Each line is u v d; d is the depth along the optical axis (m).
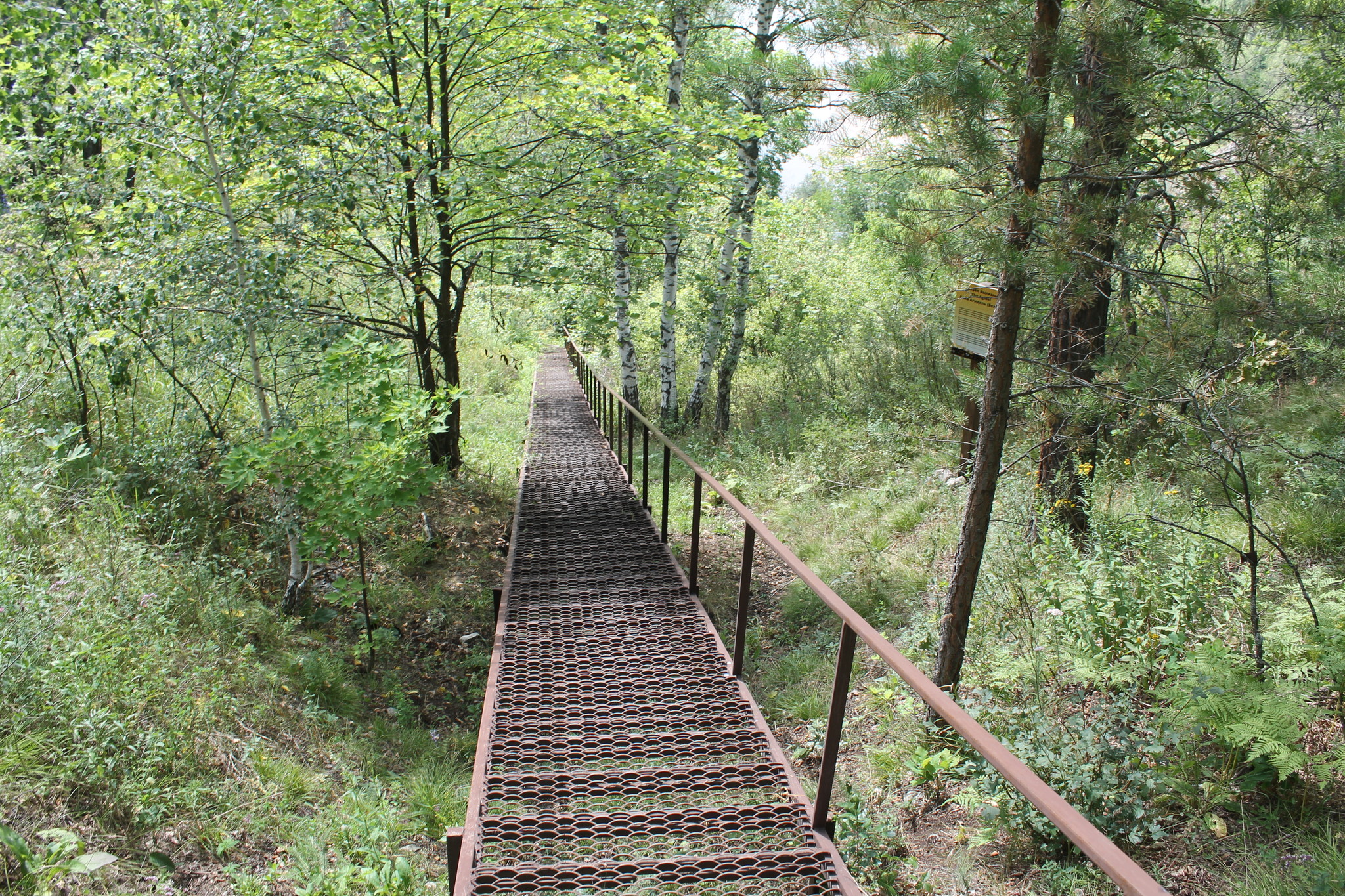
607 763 3.97
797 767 4.92
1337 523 5.10
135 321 6.27
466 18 8.65
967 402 8.35
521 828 3.45
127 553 5.61
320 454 6.17
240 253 6.29
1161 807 3.70
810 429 11.45
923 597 6.48
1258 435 4.42
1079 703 4.50
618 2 10.55
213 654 5.15
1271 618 4.49
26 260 6.59
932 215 4.53
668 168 9.72
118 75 5.79
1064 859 3.59
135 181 6.81
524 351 23.44
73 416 7.39
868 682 5.67
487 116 10.16
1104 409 4.78
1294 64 6.00
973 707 4.45
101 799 3.60
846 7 4.53
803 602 7.20
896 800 4.34
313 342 7.26
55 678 3.88
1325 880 2.98
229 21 5.90
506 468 11.76
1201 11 4.00
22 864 2.85
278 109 6.79
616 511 8.59
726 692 4.68
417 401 6.37
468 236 10.16
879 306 16.23
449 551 8.74
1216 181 4.23
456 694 6.44
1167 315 4.59
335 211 7.45
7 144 5.97
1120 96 4.25
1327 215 4.24
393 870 3.66
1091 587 4.84
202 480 7.53
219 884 3.53
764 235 17.25
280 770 4.39
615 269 14.46
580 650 5.25
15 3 5.38
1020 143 4.33
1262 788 3.63
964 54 3.89
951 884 3.61
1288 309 4.30
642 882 3.07
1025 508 6.71
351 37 8.04
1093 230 4.14
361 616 7.10
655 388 18.19
